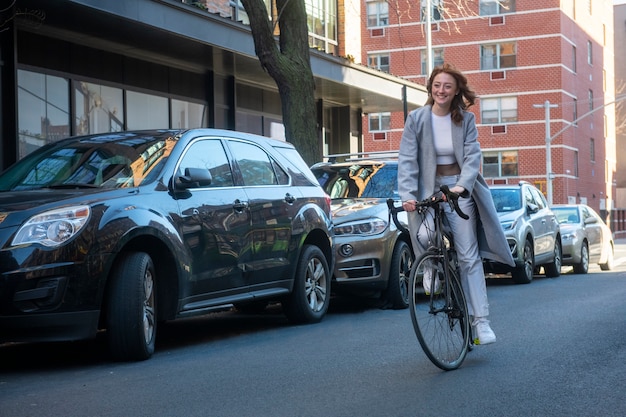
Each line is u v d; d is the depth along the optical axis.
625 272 18.08
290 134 13.25
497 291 12.44
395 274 10.00
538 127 50.22
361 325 8.48
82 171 7.13
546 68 50.22
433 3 17.89
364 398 4.88
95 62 15.07
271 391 5.14
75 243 6.05
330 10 22.52
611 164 61.22
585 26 55.03
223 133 8.02
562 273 18.83
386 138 52.72
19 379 5.88
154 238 6.61
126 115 15.76
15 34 12.88
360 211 9.98
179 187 6.99
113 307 6.32
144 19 13.20
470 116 5.97
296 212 8.64
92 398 5.05
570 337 7.09
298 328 8.46
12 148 12.92
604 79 59.84
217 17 14.71
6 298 5.85
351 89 19.98
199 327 9.02
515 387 5.10
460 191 5.81
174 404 4.82
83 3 12.12
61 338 6.04
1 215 6.06
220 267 7.39
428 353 5.56
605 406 4.60
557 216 18.55
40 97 13.93
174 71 16.95
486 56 51.31
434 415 4.43
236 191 7.80
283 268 8.38
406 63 52.28
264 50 13.04
